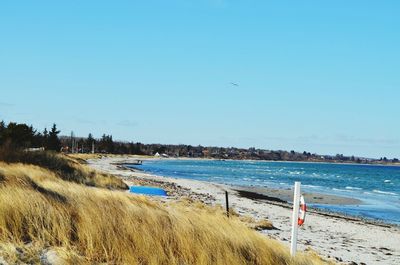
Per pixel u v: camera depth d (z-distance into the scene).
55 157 34.31
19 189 8.74
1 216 7.21
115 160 159.38
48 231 7.37
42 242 6.95
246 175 110.88
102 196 12.47
